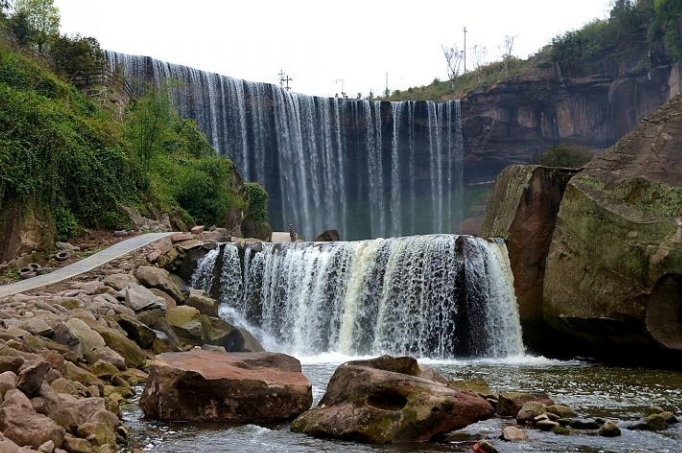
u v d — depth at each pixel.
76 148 26.89
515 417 11.76
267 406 11.65
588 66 56.44
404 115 58.84
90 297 18.50
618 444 10.11
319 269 24.08
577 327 21.22
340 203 56.78
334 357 22.41
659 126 21.25
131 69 43.88
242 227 38.84
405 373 11.75
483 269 22.94
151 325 18.27
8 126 24.94
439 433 10.39
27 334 13.42
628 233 19.78
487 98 58.81
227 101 50.00
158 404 11.51
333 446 9.97
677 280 18.88
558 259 21.91
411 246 23.50
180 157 36.00
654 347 19.48
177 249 24.03
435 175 59.41
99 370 13.98
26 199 23.66
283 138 52.91
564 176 23.69
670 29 49.16
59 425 8.92
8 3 37.22
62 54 36.44
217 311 20.98
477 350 22.56
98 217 26.94
